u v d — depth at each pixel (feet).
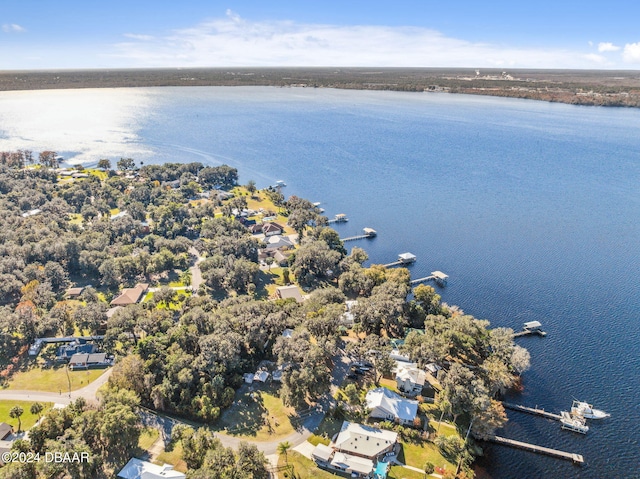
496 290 540.11
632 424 342.64
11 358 388.16
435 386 369.50
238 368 368.27
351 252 609.01
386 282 486.79
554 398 368.07
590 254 636.89
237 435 310.24
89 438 282.15
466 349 390.83
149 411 330.13
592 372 399.03
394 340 417.90
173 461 284.82
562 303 510.99
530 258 625.00
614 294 530.68
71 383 358.43
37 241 579.89
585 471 303.27
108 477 269.44
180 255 595.47
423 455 299.17
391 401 337.11
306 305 442.91
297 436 311.06
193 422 322.34
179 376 332.60
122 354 392.06
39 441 279.49
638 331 459.32
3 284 473.67
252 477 262.47
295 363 349.00
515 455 313.32
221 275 517.55
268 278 559.79
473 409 316.60
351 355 402.52
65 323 432.66
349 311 466.70
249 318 397.60
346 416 330.75
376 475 277.23
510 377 358.84
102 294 501.97
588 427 337.52
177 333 378.32
